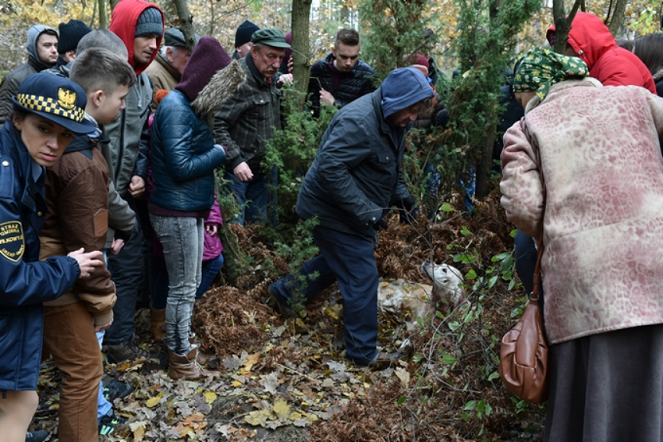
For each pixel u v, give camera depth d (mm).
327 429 2824
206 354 3662
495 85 4629
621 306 1972
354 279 3566
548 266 2145
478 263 3113
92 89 2494
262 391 3283
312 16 11734
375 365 3557
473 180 5047
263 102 4461
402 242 4332
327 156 3354
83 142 2363
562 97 2230
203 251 3727
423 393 3053
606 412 1981
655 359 1963
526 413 2836
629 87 2229
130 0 3385
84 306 2461
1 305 2020
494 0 4719
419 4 4676
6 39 10633
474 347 2930
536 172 2203
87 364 2486
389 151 3467
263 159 4625
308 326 4008
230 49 12023
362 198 3418
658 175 2090
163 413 3088
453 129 4684
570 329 2072
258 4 9031
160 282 3703
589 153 2107
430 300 3832
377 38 4715
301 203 3740
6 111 3812
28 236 2080
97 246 2383
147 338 3881
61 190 2303
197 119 3191
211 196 3350
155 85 4570
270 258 4184
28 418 2197
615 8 4477
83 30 3408
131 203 3525
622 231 2021
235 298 3932
